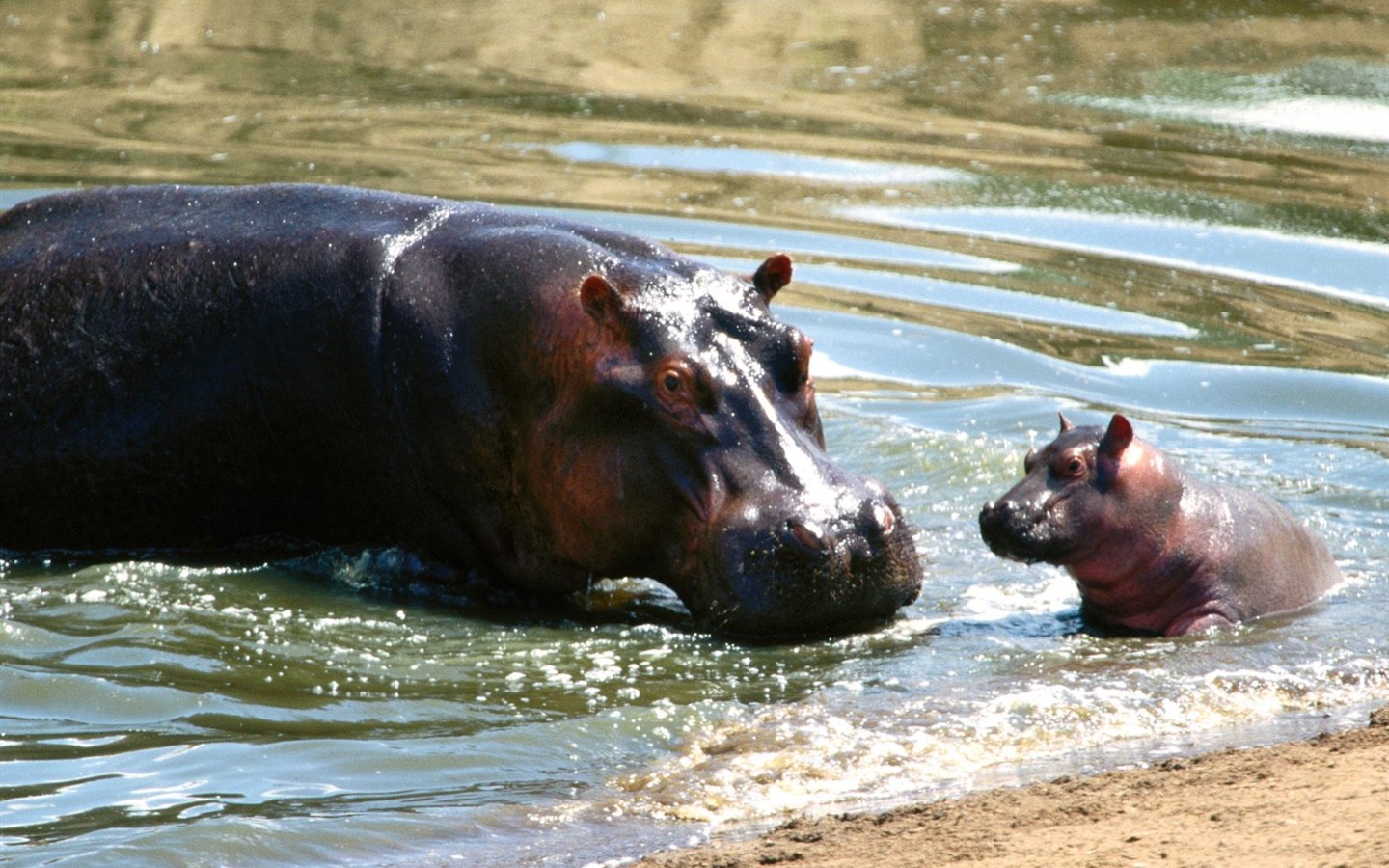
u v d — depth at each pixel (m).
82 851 26.67
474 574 41.75
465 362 40.38
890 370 55.81
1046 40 101.00
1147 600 38.31
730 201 71.50
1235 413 52.69
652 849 26.97
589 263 40.12
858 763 30.62
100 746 31.34
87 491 43.19
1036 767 30.22
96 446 42.84
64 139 76.88
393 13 105.06
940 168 77.25
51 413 43.00
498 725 32.66
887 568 36.94
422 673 35.44
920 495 46.38
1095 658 35.75
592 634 38.19
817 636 37.62
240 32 100.25
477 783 30.14
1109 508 38.16
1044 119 85.94
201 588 40.56
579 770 30.86
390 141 78.75
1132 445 38.84
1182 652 35.94
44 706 33.16
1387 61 96.25
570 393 38.97
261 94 87.44
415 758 30.98
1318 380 54.94
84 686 33.91
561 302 39.56
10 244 45.22
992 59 97.19
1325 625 37.56
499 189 71.12
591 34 101.19
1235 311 61.09
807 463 37.28
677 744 31.91
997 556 39.38
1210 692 33.59
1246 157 79.31
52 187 68.12
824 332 58.56
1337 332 59.16
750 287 40.22
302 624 38.16
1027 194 73.75
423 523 41.66
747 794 29.45
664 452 37.94
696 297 39.22
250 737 31.81
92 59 93.00
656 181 73.88
